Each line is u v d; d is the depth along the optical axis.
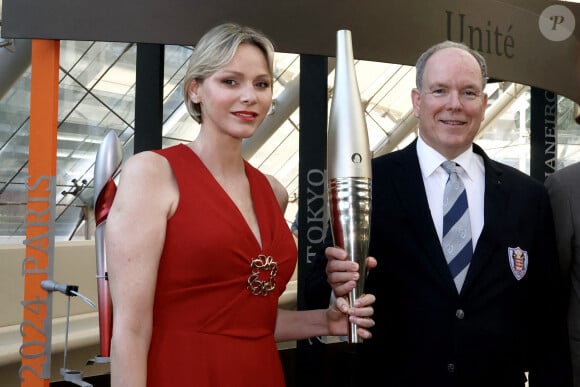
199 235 1.34
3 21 2.64
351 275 1.45
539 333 1.85
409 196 1.80
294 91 9.38
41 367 2.62
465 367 1.70
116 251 1.30
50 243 2.69
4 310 4.35
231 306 1.37
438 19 3.01
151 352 1.33
